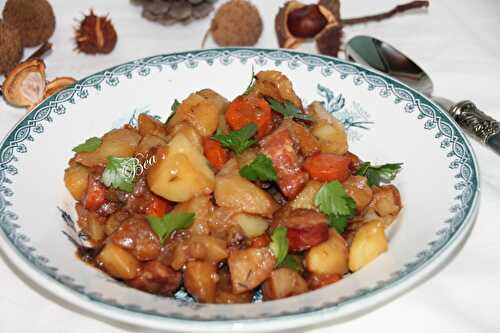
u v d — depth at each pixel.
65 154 0.62
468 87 0.73
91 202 0.60
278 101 0.63
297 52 0.69
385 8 0.84
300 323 0.48
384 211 0.58
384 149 0.63
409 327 0.53
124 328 0.53
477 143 0.67
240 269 0.54
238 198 0.57
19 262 0.52
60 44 0.80
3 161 0.59
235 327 0.48
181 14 0.81
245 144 0.59
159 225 0.56
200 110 0.62
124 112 0.66
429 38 0.79
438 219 0.54
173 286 0.55
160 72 0.68
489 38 0.78
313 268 0.55
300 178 0.58
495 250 0.58
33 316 0.54
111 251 0.55
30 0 0.78
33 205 0.58
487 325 0.53
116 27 0.82
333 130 0.62
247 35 0.79
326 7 0.77
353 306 0.49
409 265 0.51
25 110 0.73
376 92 0.65
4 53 0.75
